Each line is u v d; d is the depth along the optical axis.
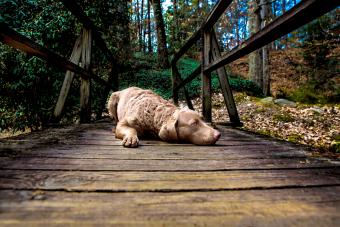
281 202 1.09
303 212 0.99
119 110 3.75
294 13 1.63
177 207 1.02
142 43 23.95
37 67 5.13
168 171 1.54
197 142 2.50
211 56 4.01
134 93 3.54
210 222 0.90
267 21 11.88
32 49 2.31
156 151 2.16
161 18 16.16
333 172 1.55
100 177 1.38
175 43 20.20
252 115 9.02
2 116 5.42
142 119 2.88
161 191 1.20
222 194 1.18
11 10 5.82
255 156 1.99
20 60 5.10
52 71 5.51
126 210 0.98
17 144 2.17
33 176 1.35
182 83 5.66
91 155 1.91
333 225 0.89
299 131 7.05
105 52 5.47
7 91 5.25
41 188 1.18
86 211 0.96
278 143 2.61
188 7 23.98
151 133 2.92
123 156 1.92
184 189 1.23
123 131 2.68
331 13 12.52
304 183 1.34
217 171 1.56
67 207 0.98
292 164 1.74
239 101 10.88
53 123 3.67
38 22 5.63
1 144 2.14
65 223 0.86
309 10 1.55
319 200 1.12
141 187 1.24
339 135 6.30
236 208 1.02
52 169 1.50
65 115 6.25
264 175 1.49
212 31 4.05
